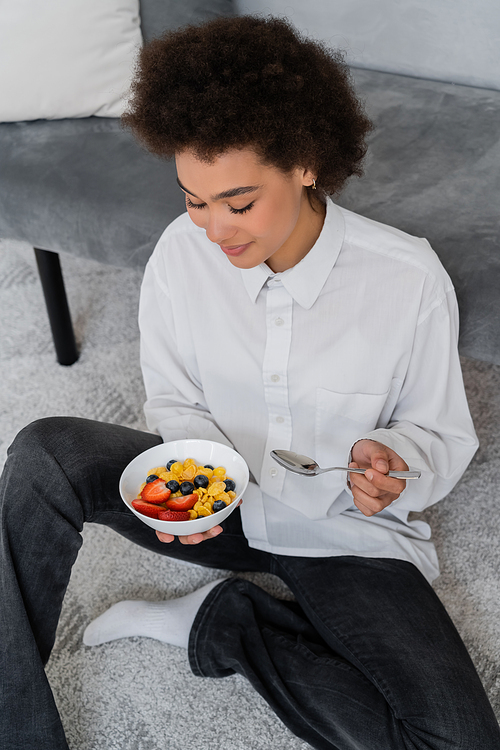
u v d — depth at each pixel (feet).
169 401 3.63
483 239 3.98
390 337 3.09
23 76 5.07
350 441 3.34
